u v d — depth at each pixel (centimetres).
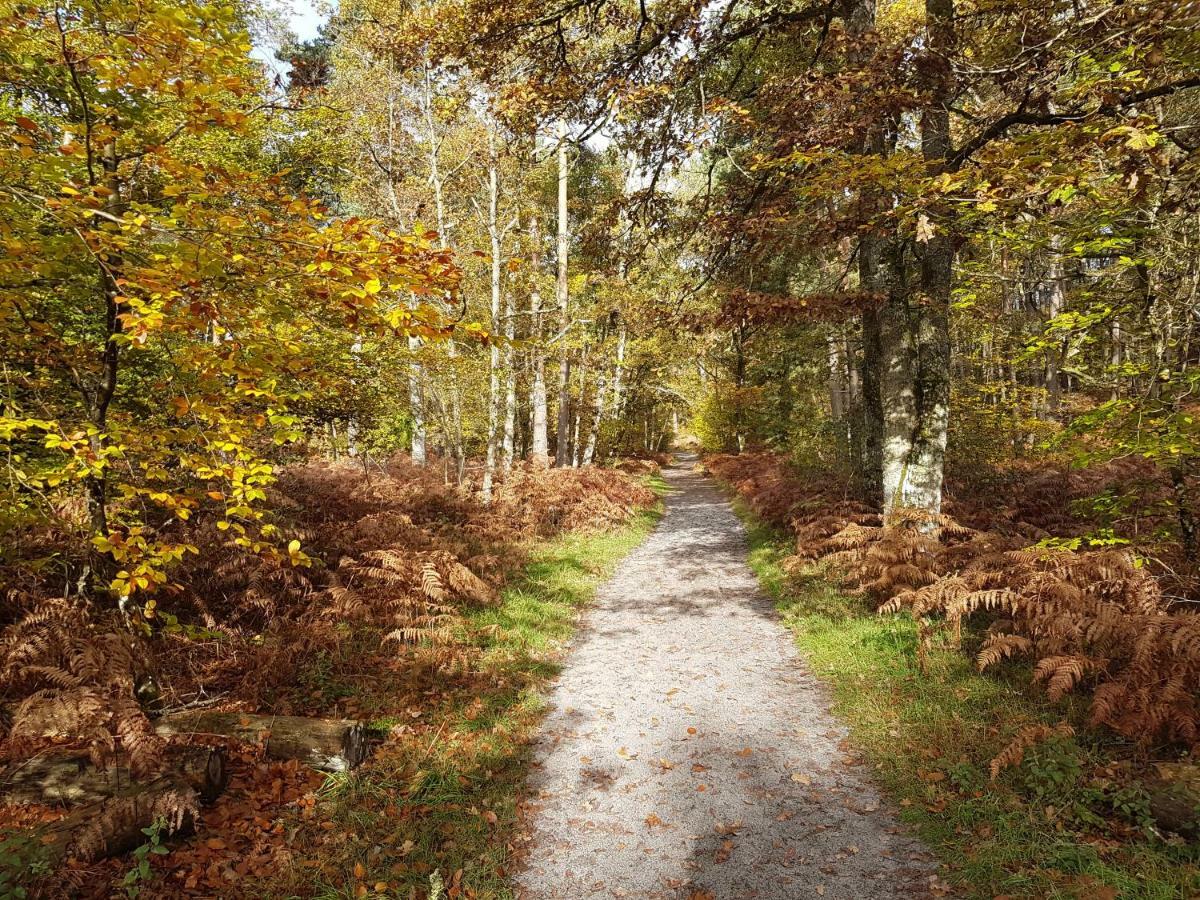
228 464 386
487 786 444
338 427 1059
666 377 3225
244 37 327
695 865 369
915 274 925
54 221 379
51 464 491
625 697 601
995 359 1439
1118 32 469
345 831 380
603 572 1117
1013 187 497
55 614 456
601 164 2111
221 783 401
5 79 401
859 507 1052
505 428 1598
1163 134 463
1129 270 618
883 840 379
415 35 833
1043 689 497
